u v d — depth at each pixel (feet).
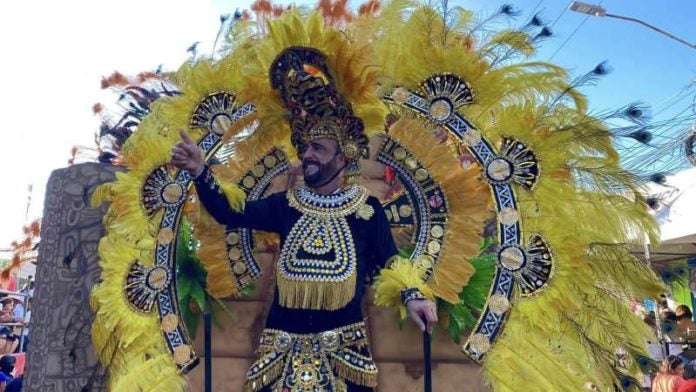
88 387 9.87
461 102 9.60
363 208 9.18
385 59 9.85
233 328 10.59
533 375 8.72
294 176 11.08
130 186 9.89
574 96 9.42
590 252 9.23
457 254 9.53
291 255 8.78
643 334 8.95
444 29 9.74
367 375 8.50
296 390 8.27
